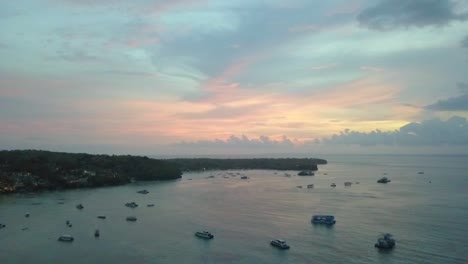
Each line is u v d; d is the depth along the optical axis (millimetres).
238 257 138000
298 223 188875
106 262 133000
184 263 132250
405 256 137625
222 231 173625
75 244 153250
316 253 141875
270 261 133750
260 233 170000
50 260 134750
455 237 161125
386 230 173625
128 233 170125
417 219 196750
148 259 136000
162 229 177375
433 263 130750
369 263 131375
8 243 154125
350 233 168750
